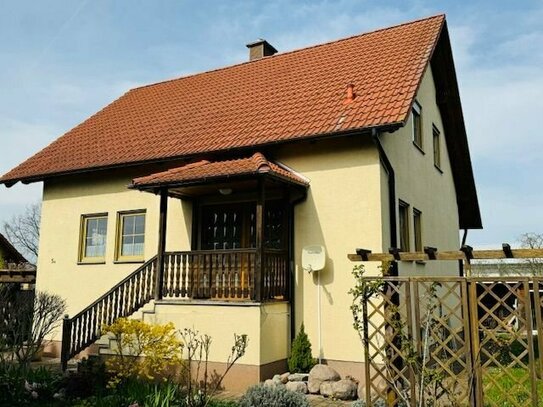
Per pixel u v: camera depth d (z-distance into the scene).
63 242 13.66
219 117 12.73
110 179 13.21
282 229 10.74
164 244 10.31
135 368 8.69
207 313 9.48
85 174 13.63
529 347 5.60
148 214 12.52
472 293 5.99
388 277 6.51
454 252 6.59
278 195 10.95
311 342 9.91
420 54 11.53
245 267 9.88
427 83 13.94
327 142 10.42
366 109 10.05
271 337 9.35
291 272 10.31
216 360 9.23
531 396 5.59
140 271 11.00
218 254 9.76
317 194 10.35
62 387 8.27
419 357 6.04
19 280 15.12
